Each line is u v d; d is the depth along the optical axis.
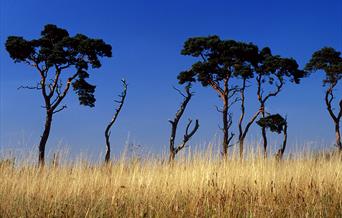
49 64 27.16
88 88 28.81
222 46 29.61
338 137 34.00
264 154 10.48
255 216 7.74
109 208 8.12
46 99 26.91
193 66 29.31
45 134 26.27
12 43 26.89
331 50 34.94
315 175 10.01
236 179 9.42
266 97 32.12
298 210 7.82
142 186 8.96
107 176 9.65
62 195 8.85
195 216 7.71
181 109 23.31
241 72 29.34
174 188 8.97
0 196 8.61
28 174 9.70
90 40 27.81
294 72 32.06
